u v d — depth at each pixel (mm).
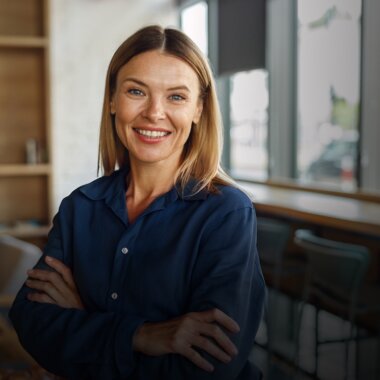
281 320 4586
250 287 1114
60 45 5914
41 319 1153
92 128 6047
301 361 3803
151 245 1128
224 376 1030
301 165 5414
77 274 1198
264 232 3771
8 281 3109
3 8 4402
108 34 6062
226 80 6395
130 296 1118
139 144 1146
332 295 3250
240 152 6262
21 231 4359
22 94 4543
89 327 1086
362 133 4500
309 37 5168
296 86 5418
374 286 3377
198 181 1163
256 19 5410
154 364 1037
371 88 4387
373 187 4441
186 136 1154
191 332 1028
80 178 6055
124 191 1216
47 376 1759
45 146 4594
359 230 3270
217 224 1124
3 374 1794
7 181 4559
